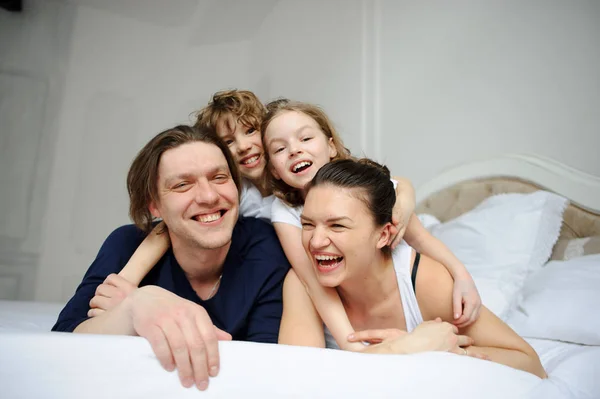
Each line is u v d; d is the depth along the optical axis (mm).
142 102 4090
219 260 1204
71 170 3912
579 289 1604
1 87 3904
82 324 854
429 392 700
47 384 574
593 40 2145
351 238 991
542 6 2322
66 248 3816
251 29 3959
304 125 1389
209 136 1201
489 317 1098
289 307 1193
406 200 1267
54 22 4070
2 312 1688
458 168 2502
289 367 668
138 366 615
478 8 2568
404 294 1126
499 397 742
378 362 721
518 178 2285
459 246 2086
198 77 4086
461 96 2600
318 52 3383
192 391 622
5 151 3836
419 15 2840
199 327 656
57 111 3975
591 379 1020
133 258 1196
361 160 1297
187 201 1095
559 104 2229
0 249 3695
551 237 2012
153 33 4172
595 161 2092
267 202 1541
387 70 2969
